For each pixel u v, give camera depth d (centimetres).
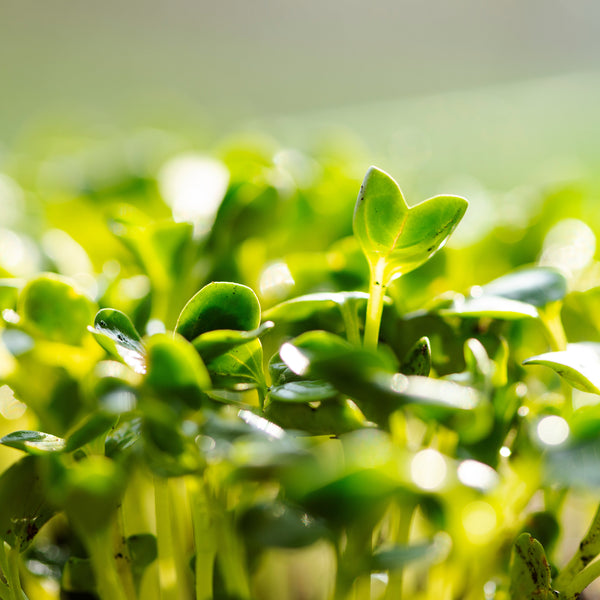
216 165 40
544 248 33
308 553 33
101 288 31
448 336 29
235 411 28
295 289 32
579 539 34
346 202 35
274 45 255
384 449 26
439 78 219
